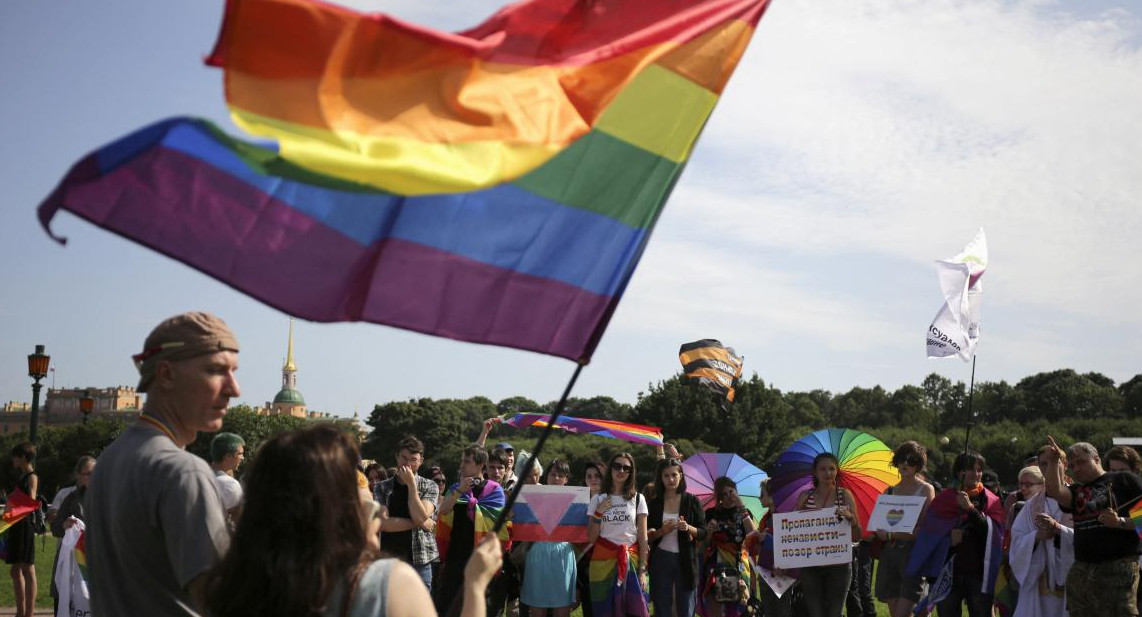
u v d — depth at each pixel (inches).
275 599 107.3
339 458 113.7
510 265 159.0
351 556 111.2
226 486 314.8
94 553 145.2
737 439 2677.2
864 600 521.0
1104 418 4074.8
